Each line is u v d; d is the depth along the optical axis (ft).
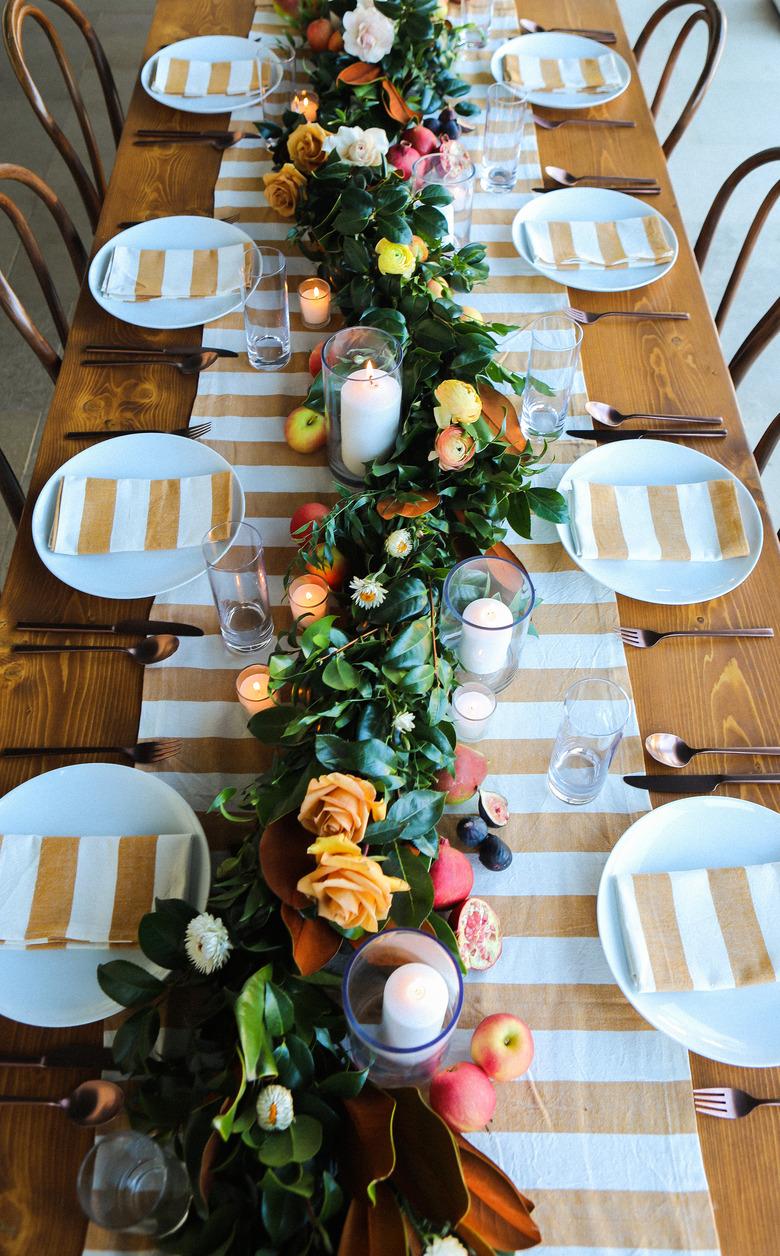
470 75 6.66
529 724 3.74
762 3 12.98
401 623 3.25
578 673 3.88
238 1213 2.35
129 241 5.44
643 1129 2.85
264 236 5.62
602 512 4.26
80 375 4.91
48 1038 3.01
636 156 6.14
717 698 3.82
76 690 3.81
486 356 4.09
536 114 6.38
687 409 4.80
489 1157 2.80
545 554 4.27
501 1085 2.93
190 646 3.92
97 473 4.43
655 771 3.62
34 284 9.70
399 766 2.98
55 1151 2.81
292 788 2.91
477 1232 2.31
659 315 5.23
